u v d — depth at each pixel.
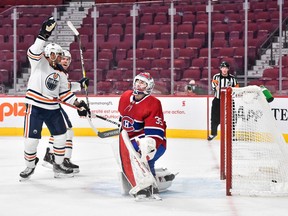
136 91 5.76
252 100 6.11
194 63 15.53
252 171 6.47
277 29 15.91
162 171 6.34
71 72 15.86
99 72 15.33
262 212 5.24
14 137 13.91
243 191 6.04
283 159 6.24
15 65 14.25
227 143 6.05
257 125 6.37
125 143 5.71
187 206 5.51
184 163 8.90
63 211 5.29
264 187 6.21
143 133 5.89
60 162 7.33
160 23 17.30
